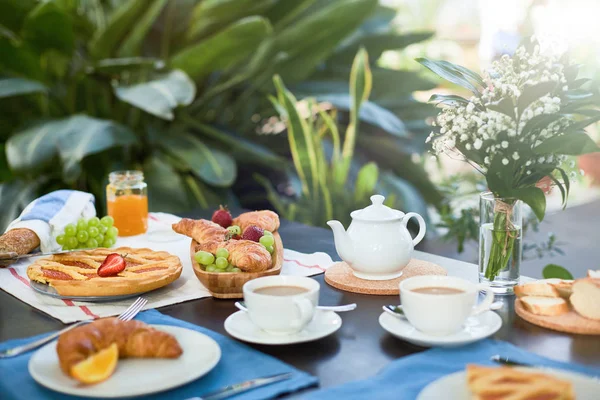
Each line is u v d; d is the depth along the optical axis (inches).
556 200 252.4
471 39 288.8
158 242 80.4
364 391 52.0
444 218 120.4
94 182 168.9
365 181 158.6
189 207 158.6
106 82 170.9
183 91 149.0
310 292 57.1
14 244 73.5
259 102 201.0
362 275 68.3
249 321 59.9
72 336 53.6
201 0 184.2
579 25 203.5
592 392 49.3
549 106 61.2
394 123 180.5
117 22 155.6
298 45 176.1
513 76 64.2
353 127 159.0
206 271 66.2
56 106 175.8
